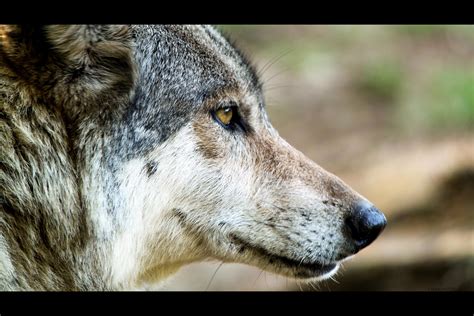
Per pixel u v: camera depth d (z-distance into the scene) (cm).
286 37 3078
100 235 821
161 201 847
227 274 1714
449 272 1473
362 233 898
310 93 2641
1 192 760
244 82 905
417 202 1658
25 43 770
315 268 903
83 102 798
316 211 892
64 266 809
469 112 2172
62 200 796
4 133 761
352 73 2772
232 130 894
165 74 846
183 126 851
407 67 2761
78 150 802
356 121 2428
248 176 888
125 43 809
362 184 1864
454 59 2773
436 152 1872
